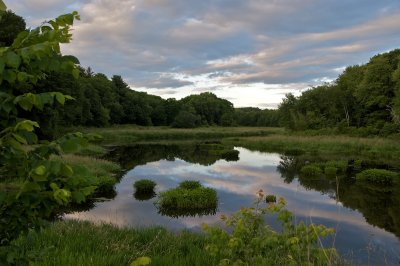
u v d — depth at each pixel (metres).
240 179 22.89
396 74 46.72
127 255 6.07
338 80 75.12
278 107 74.56
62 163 2.03
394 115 48.16
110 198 16.81
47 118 39.59
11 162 2.11
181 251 6.98
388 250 10.17
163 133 75.69
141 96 119.75
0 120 2.11
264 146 48.72
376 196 17.59
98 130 71.69
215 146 50.00
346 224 12.84
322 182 21.44
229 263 3.97
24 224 2.19
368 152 36.88
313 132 58.00
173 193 15.84
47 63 2.13
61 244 6.55
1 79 1.98
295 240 3.71
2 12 2.23
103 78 106.50
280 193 18.42
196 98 157.75
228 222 4.25
